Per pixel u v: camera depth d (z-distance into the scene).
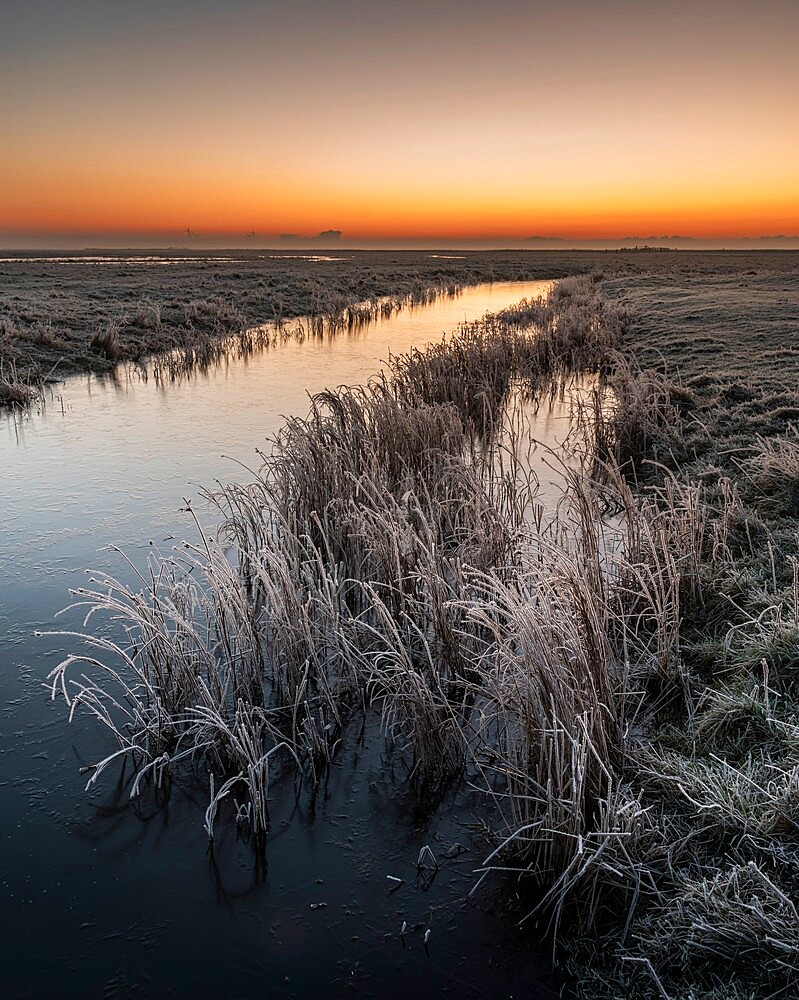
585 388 15.45
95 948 3.65
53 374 17.80
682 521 6.58
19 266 68.12
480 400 12.61
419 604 5.91
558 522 6.99
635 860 3.74
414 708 4.70
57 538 8.23
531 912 3.74
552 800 3.73
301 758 5.00
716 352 15.77
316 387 16.80
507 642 4.46
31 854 4.19
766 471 7.96
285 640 5.29
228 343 23.30
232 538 7.96
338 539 7.16
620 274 51.06
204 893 3.97
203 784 4.75
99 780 4.75
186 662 5.15
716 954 3.27
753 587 6.03
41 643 6.19
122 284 39.00
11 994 3.42
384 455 8.52
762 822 3.73
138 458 11.30
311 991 3.45
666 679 5.33
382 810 4.54
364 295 40.88
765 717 4.54
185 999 3.42
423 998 3.40
